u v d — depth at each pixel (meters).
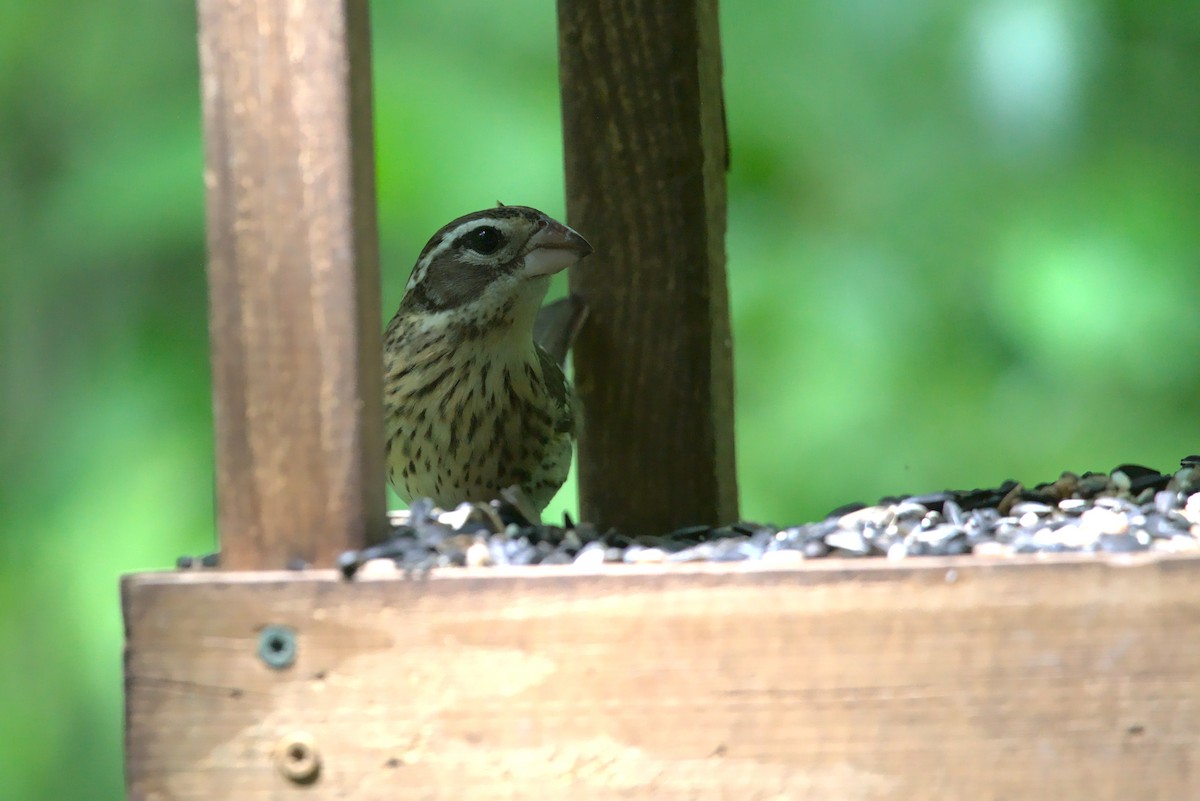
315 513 4.20
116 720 8.70
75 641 8.68
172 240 9.55
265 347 4.22
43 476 9.66
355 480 4.20
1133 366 9.12
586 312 6.80
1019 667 3.97
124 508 8.81
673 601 4.01
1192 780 3.94
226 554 4.21
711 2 6.83
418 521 4.73
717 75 6.89
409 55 9.74
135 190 9.58
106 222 9.54
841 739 3.99
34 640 8.84
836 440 9.10
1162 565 3.96
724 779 4.00
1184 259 9.25
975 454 9.09
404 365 6.84
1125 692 3.96
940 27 9.84
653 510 6.78
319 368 4.20
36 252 10.32
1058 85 9.33
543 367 6.96
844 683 3.99
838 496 9.02
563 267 6.61
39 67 10.57
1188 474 5.38
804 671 3.99
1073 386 9.14
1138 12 9.44
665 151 6.68
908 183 9.72
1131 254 9.19
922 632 3.98
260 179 4.24
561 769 4.02
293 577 4.05
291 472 4.20
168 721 4.05
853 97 9.91
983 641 3.97
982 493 5.39
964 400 9.19
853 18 9.97
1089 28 9.38
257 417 4.22
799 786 3.99
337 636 4.04
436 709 4.03
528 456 6.91
